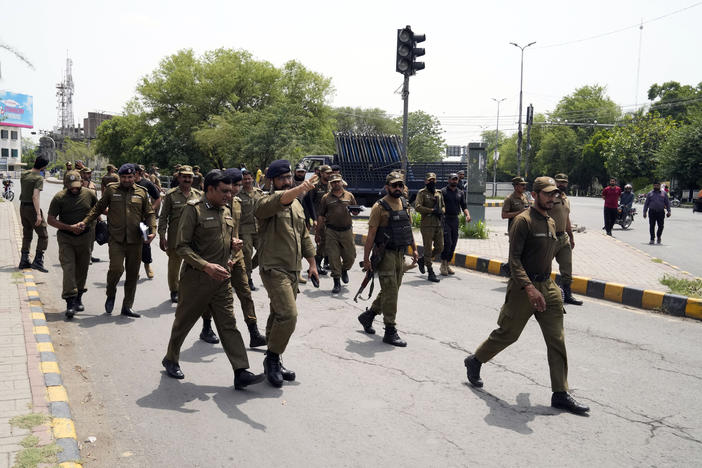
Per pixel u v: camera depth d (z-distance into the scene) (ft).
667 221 77.15
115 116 217.36
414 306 25.39
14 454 10.68
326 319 22.65
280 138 110.73
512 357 18.28
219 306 15.11
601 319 23.94
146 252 29.94
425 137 293.23
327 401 14.43
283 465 11.17
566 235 26.86
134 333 20.24
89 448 11.85
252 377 14.82
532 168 283.38
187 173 23.89
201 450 11.78
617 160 189.88
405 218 19.31
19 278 27.89
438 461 11.42
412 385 15.67
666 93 246.88
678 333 21.85
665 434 12.94
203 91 164.55
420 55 41.57
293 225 15.44
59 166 324.80
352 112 291.17
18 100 327.06
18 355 16.51
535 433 12.84
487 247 42.14
